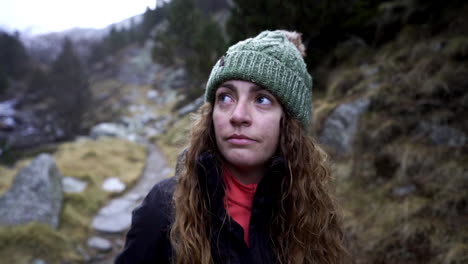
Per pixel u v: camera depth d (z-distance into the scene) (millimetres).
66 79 20047
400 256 2207
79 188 5797
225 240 833
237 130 844
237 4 4926
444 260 1988
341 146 3443
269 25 4484
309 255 991
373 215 2584
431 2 3865
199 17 15305
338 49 4762
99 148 8812
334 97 4016
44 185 4586
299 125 976
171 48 16297
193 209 884
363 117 3357
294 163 966
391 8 4410
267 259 864
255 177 939
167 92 21297
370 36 4629
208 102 1004
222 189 844
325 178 1175
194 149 959
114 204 5777
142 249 881
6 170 7539
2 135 19125
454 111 2809
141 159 9000
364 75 3906
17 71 35281
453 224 2162
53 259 3754
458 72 2918
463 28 3301
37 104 25094
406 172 2725
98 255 4215
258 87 868
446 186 2404
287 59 921
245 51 888
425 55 3391
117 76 29297
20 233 3803
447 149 2621
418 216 2336
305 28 4492
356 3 5152
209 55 10172
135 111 20172
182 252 856
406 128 3023
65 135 18688
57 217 4492
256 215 852
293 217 967
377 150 3098
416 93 3162
